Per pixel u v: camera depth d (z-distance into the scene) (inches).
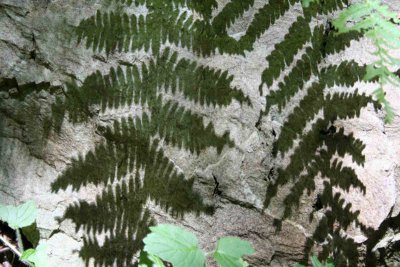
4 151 102.6
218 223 102.9
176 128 99.0
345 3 103.3
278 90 102.5
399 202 107.3
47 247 99.6
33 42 97.3
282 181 104.0
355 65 104.3
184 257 76.4
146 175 99.5
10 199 103.0
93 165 99.6
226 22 99.4
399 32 89.5
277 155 103.6
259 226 104.3
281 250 105.2
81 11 96.0
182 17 95.3
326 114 104.4
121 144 98.7
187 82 98.3
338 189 104.9
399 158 107.4
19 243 96.7
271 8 101.3
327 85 104.0
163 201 100.5
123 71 96.3
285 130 103.4
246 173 102.7
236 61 100.8
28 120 100.8
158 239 77.9
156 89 97.3
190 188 100.9
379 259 108.6
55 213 101.2
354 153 105.2
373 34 90.2
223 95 100.3
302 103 103.3
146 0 95.0
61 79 97.5
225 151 101.5
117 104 97.0
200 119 99.7
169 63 97.0
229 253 78.5
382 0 107.3
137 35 95.4
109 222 100.5
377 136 106.3
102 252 100.9
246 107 101.7
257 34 101.3
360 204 105.0
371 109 106.1
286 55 102.0
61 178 100.4
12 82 99.0
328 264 95.8
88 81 96.7
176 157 99.6
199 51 98.2
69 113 98.9
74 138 99.5
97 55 96.0
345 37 104.4
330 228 105.2
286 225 104.7
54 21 96.3
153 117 98.0
